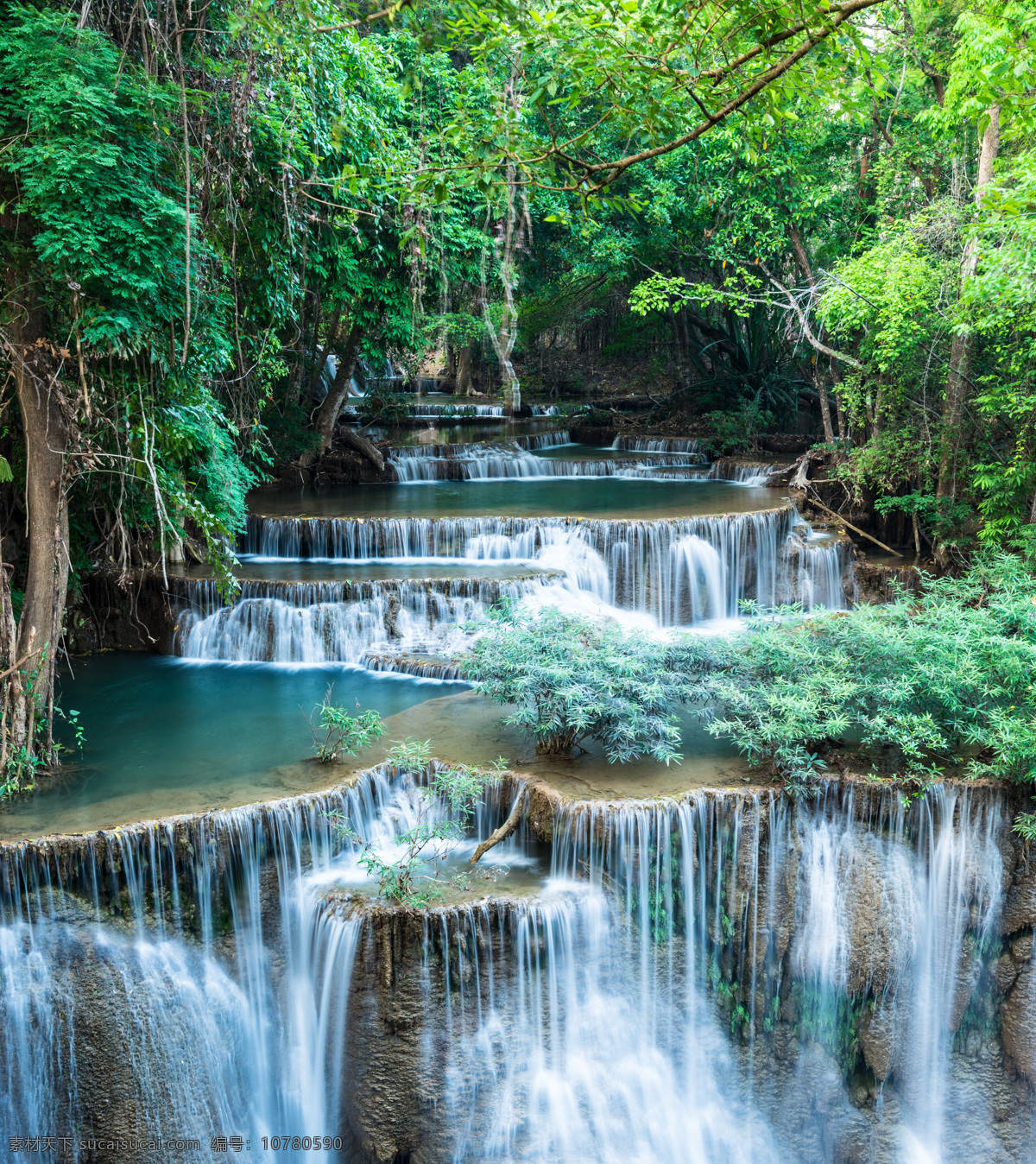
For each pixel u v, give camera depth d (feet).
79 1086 26.66
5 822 28.27
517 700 32.58
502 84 20.27
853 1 16.17
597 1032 27.58
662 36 17.44
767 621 35.06
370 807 31.48
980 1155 29.19
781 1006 29.27
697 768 31.27
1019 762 28.04
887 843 28.84
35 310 29.37
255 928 28.32
